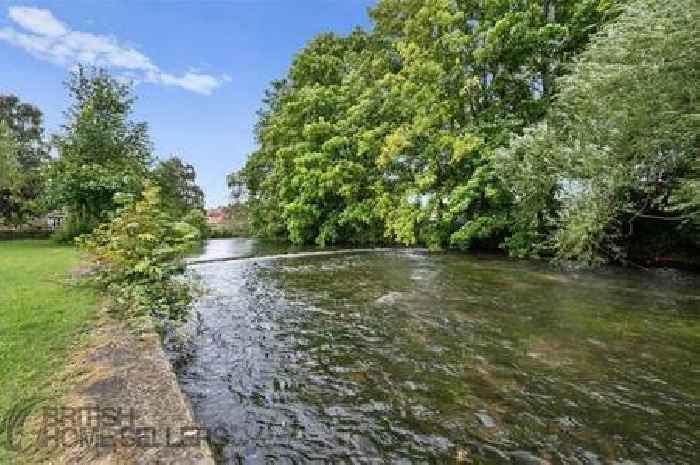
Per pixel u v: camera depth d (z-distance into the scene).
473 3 19.59
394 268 14.21
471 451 3.53
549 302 8.88
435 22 20.16
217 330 7.17
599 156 11.34
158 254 6.91
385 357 5.80
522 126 17.83
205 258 17.17
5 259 12.65
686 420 3.99
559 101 13.84
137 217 7.07
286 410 4.32
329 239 25.48
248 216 37.38
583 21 16.69
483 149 17.78
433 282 11.41
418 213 19.91
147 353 4.38
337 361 5.68
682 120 9.78
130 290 6.33
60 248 17.25
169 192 27.97
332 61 29.25
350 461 3.42
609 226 13.17
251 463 3.40
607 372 5.14
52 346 4.57
